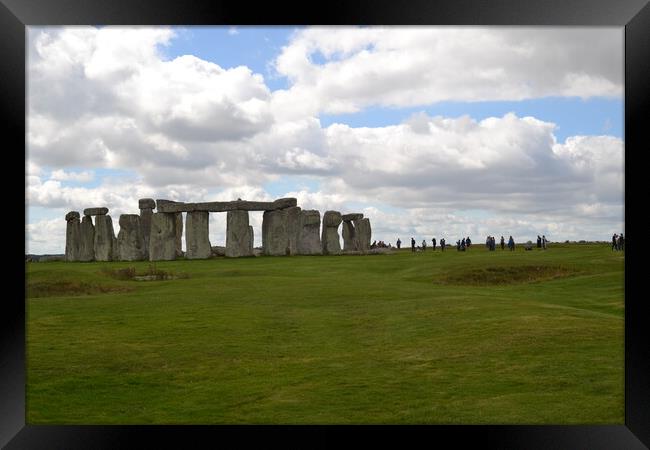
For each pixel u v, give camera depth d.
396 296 30.77
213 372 18.80
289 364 19.50
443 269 41.47
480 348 19.73
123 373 18.72
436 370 18.06
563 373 16.94
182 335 23.03
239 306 28.64
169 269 46.72
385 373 18.16
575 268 40.44
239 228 60.12
